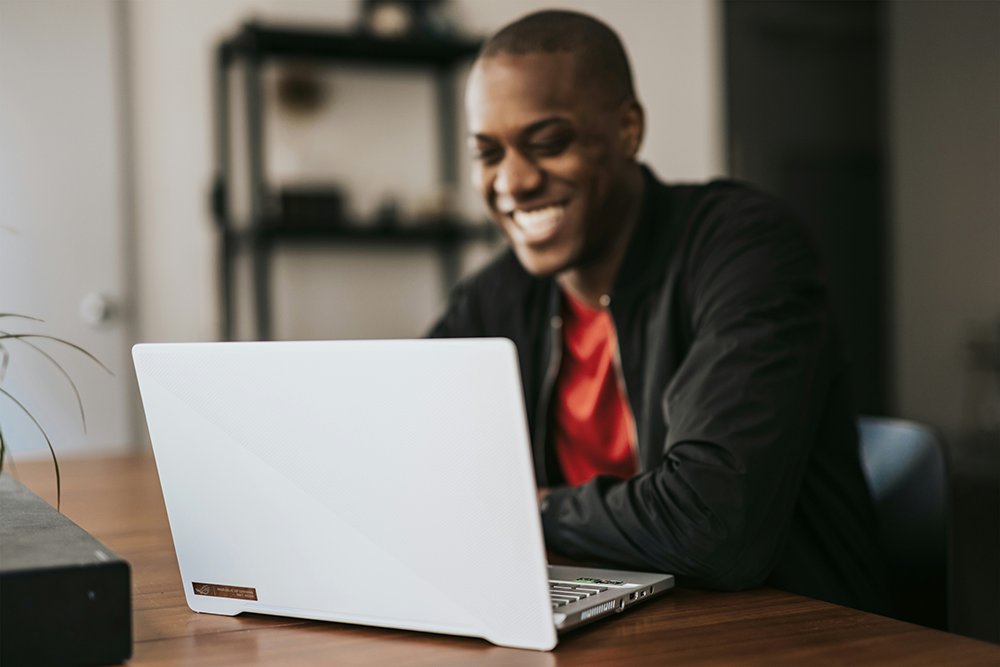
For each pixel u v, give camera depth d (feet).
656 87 11.70
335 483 2.37
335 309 10.14
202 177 9.63
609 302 4.51
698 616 2.58
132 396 9.32
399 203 10.18
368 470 2.32
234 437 2.48
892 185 9.97
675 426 3.33
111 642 2.15
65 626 2.10
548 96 4.10
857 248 10.24
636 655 2.22
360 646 2.32
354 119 10.17
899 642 2.31
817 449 3.95
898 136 9.87
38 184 8.98
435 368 2.15
